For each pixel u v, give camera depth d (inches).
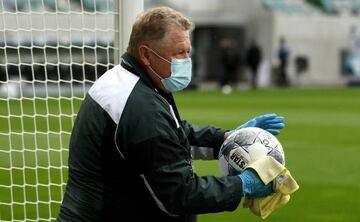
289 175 228.8
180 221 231.6
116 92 225.5
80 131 230.4
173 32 227.0
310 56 2362.2
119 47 294.0
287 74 2297.0
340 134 1004.6
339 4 2412.6
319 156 797.9
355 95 1838.1
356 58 2378.2
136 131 220.8
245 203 238.5
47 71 367.9
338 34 2388.0
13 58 366.9
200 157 273.7
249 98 1705.2
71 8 342.3
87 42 342.3
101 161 227.8
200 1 2314.2
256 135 245.1
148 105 222.8
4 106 769.6
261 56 2277.3
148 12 230.4
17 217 446.9
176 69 228.7
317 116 1269.7
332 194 588.1
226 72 2123.5
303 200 561.6
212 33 2327.8
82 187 230.4
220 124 1139.3
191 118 1226.6
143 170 221.8
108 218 229.9
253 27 2338.8
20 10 353.4
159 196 221.0
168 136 221.5
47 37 356.5
